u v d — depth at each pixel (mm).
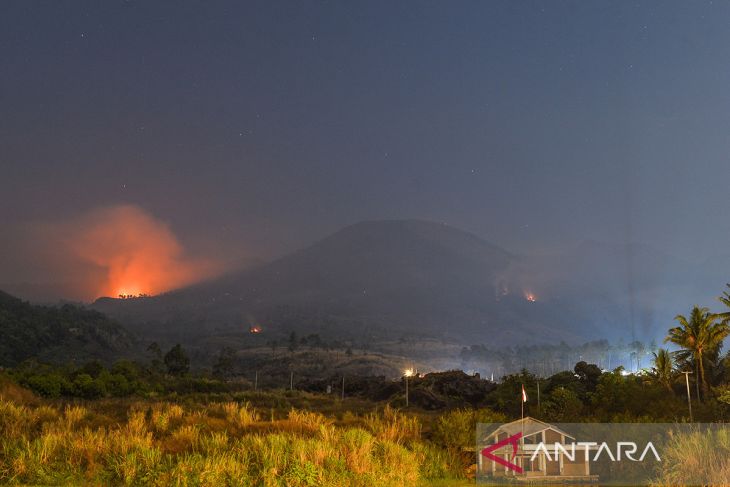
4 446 18906
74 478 17172
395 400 99750
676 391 71812
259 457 18375
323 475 18047
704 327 68750
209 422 24438
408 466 20594
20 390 45562
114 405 44719
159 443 19812
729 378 68438
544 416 31406
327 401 87500
